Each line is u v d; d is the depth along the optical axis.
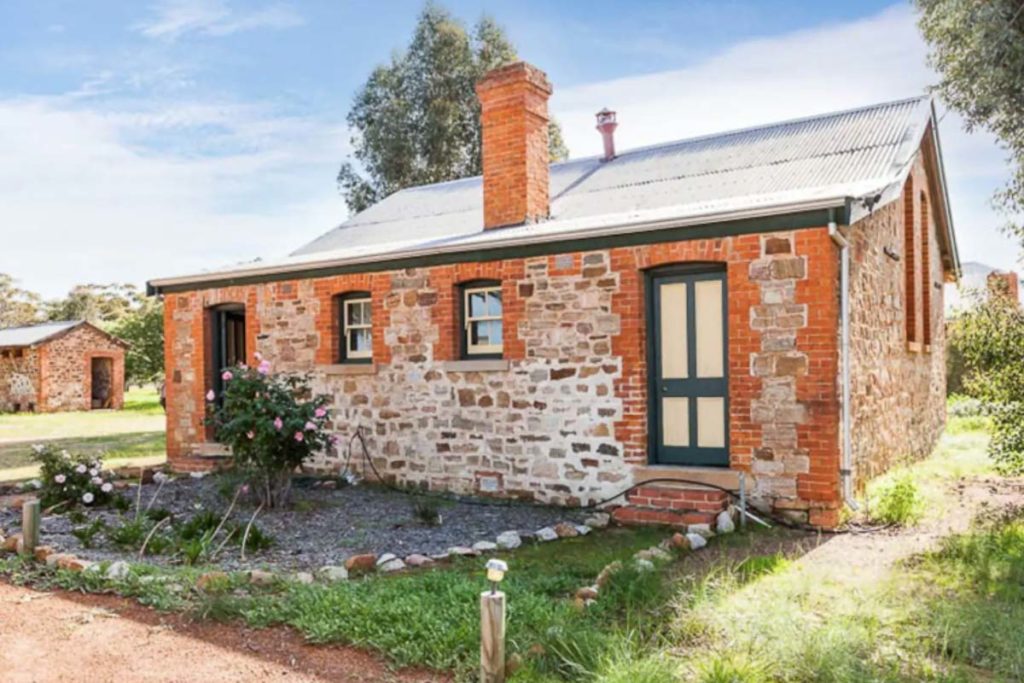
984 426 15.95
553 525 8.10
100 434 20.69
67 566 6.09
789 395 7.66
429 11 27.44
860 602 4.91
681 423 8.59
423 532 7.84
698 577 5.64
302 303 11.58
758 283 7.85
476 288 10.12
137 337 38.16
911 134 10.07
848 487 7.61
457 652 4.12
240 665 4.18
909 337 11.90
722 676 3.69
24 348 32.34
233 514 8.68
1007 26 8.59
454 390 10.05
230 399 9.19
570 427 9.07
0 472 13.33
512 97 10.92
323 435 9.28
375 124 27.30
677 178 11.05
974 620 4.41
